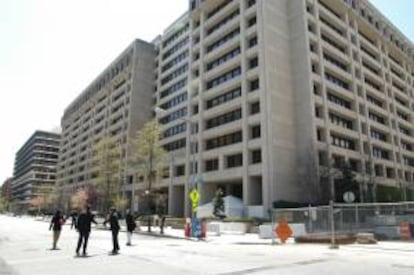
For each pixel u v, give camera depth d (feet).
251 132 166.71
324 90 172.96
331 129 170.09
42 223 191.72
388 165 209.46
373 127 206.08
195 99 207.92
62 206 374.84
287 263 41.52
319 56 176.96
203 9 215.51
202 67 206.39
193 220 93.86
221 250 58.65
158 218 155.22
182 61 249.55
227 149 173.68
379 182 198.70
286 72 172.55
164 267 37.99
